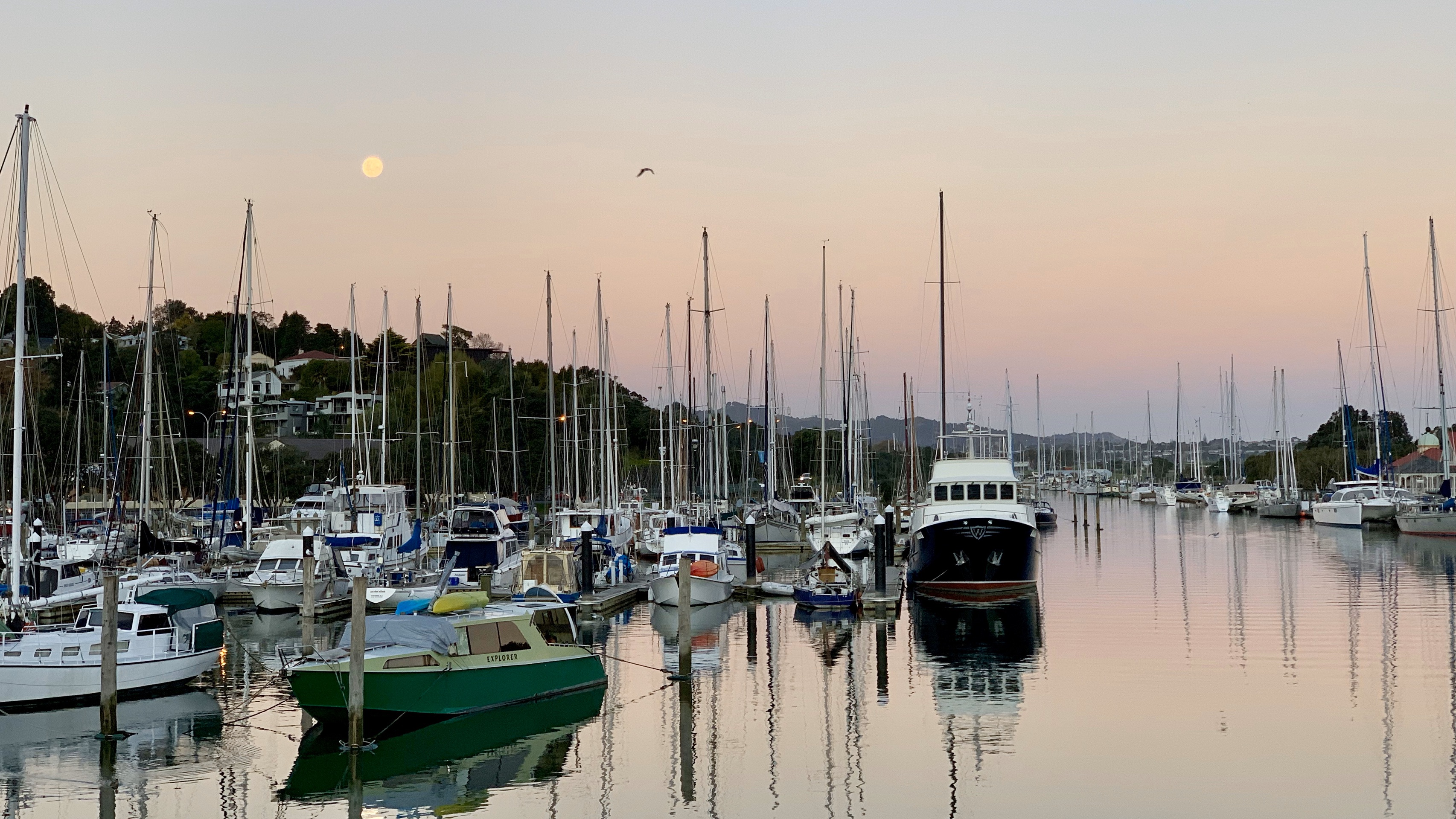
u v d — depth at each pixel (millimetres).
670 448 91688
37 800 22891
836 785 23656
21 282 35969
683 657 33344
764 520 80688
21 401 35688
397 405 102812
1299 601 49031
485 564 55375
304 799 23047
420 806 22656
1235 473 156625
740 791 23375
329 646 39375
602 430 84062
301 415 133750
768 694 31938
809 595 48062
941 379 60688
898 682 33344
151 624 32094
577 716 29375
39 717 29031
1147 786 23172
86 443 82062
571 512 67188
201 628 34250
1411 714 28375
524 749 26391
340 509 67562
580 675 31297
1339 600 49094
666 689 32656
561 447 96312
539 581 47938
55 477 78750
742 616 47688
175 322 146625
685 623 33344
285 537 66125
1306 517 107375
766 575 63406
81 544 54219
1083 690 31656
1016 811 21875
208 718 29047
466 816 22094
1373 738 26359
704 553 51969
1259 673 33531
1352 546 77188
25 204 36219
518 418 106312
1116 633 41344
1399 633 40250
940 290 60875
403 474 92938
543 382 133250
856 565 59219
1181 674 33594
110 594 27000
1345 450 110938
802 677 34281
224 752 26047
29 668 29516
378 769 24875
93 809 22406
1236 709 29219
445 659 28203
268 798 23062
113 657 26969
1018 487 54125
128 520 65812
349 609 48125
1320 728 27234
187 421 114750
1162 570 63469
